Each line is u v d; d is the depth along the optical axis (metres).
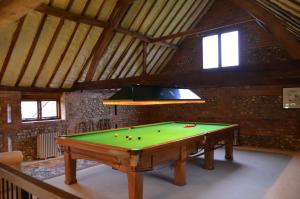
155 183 4.68
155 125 6.55
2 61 5.63
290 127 7.31
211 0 8.30
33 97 7.02
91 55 6.99
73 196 1.35
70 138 4.56
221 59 8.46
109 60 7.46
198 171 5.40
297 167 5.61
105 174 5.28
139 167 3.56
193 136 4.58
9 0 2.22
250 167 5.67
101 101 8.61
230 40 8.28
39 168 5.87
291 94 7.19
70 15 5.54
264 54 7.63
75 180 4.76
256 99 7.84
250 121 7.97
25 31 5.32
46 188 1.50
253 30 7.80
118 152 3.53
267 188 4.37
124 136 4.73
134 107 9.73
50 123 7.23
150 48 8.24
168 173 5.27
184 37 9.02
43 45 5.88
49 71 6.63
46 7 5.08
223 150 7.49
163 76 5.40
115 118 9.02
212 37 8.62
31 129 6.81
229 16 8.23
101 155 4.02
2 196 2.03
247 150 7.41
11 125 6.39
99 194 4.20
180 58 9.35
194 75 4.85
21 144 6.59
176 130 5.52
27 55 5.86
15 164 2.46
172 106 9.62
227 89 8.34
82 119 8.04
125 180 4.91
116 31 6.67
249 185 4.53
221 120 8.49
